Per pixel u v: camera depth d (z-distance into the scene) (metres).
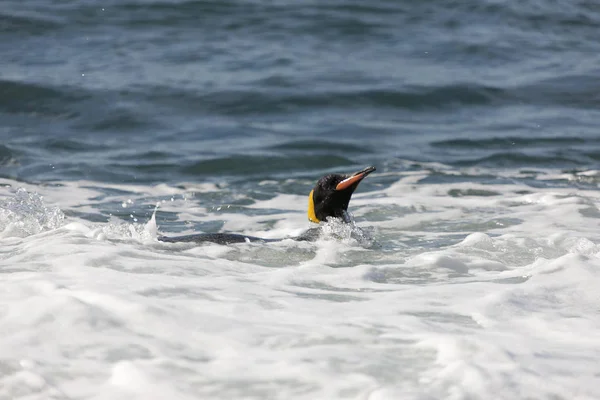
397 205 30.86
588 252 22.02
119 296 14.26
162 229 27.72
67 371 11.30
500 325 14.34
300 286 17.11
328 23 62.94
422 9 67.56
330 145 41.00
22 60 52.53
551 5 71.62
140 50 56.00
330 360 11.95
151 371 11.35
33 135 41.47
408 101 48.44
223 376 11.34
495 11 68.25
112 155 38.81
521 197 31.81
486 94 49.91
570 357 12.52
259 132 43.06
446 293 16.69
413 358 12.10
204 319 13.57
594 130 43.88
